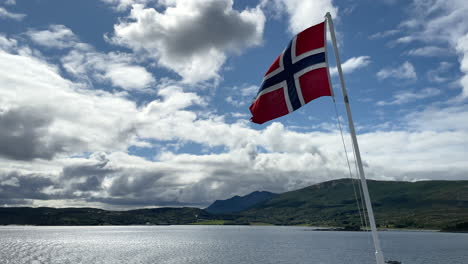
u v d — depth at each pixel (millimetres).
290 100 17766
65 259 126250
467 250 161500
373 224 13664
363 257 130250
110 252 154000
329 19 15695
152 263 113375
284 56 18000
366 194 13945
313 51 17203
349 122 14859
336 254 141375
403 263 114188
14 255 138750
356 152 14516
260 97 18500
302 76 17375
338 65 15258
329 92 16781
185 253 147250
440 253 148250
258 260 120875
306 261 118125
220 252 151625
